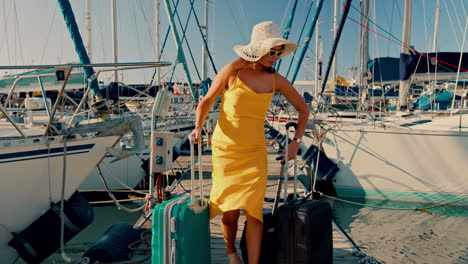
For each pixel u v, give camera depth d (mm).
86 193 7066
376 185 7168
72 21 5848
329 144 7461
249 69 2053
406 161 6992
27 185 3621
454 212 6527
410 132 6941
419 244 5055
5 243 3533
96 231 6102
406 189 7016
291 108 11688
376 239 5273
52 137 3773
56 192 3908
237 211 2254
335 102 13414
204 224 2271
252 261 2078
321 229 2232
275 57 2025
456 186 6742
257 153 2078
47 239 3719
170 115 11883
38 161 3689
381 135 7102
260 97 2031
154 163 4051
